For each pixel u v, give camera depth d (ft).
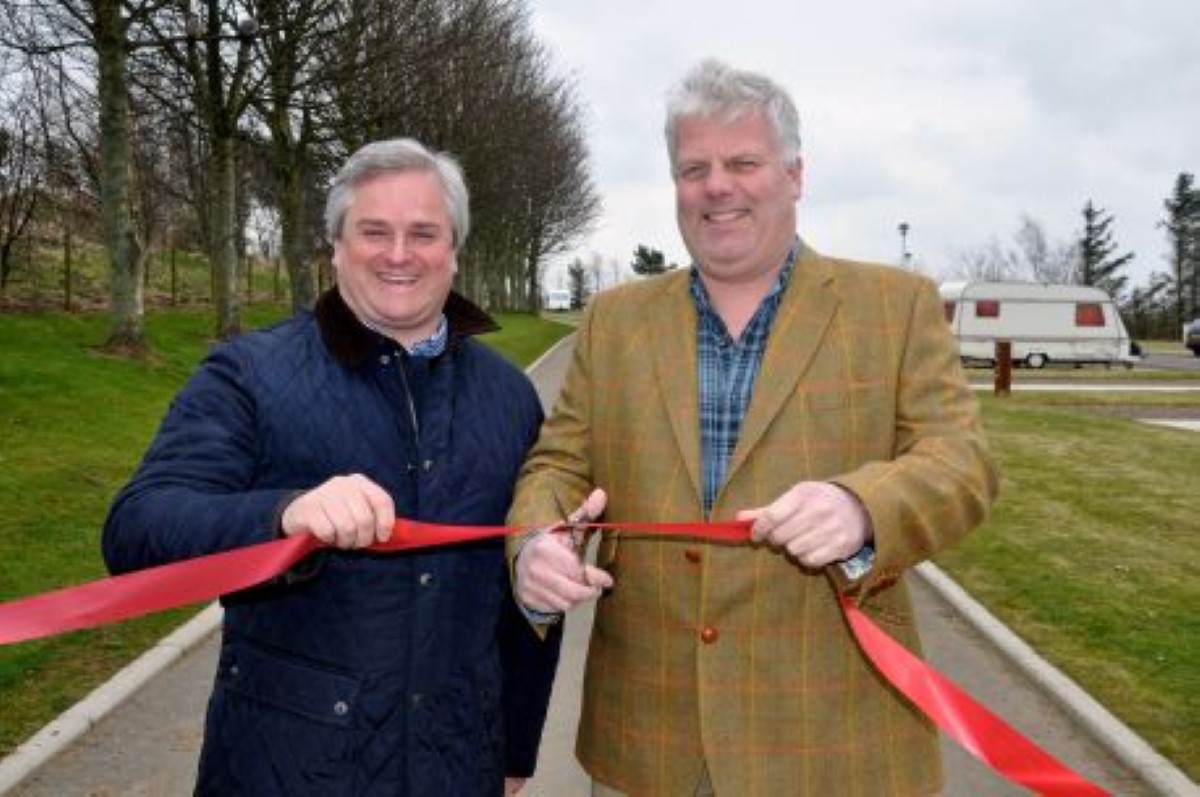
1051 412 65.26
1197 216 249.96
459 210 7.90
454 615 7.54
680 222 7.89
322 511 6.14
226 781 7.19
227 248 64.54
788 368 7.47
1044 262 282.36
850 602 7.11
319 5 60.18
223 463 7.00
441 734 7.34
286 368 7.34
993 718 6.61
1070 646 19.81
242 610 7.35
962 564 26.30
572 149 182.70
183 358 56.65
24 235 73.72
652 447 7.75
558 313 289.74
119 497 6.87
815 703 7.43
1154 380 105.19
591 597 6.88
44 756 14.43
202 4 60.23
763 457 7.39
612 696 7.99
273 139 74.18
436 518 7.47
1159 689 17.47
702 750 7.57
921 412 7.39
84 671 17.79
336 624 7.14
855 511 6.52
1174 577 25.04
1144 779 14.28
